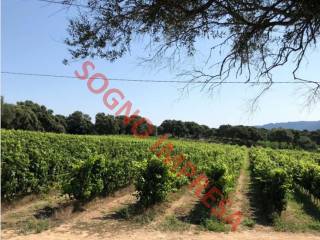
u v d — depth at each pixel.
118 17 3.90
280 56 4.67
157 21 4.02
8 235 7.78
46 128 55.47
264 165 20.44
